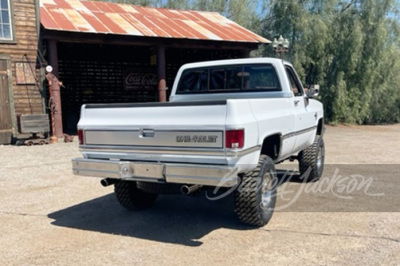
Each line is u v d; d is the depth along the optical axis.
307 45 20.80
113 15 13.81
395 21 22.17
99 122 4.09
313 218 4.30
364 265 3.09
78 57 16.58
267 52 22.05
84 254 3.43
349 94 21.17
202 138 3.47
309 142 6.00
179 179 3.50
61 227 4.16
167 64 18.36
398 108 24.27
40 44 11.51
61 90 16.33
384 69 22.25
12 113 11.15
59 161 8.16
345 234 3.78
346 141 12.96
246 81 5.19
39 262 3.27
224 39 13.54
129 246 3.60
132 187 4.57
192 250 3.47
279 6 21.28
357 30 20.25
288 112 4.73
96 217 4.50
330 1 21.02
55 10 12.89
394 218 4.25
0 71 10.96
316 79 21.28
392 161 8.30
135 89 18.02
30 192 5.66
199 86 5.54
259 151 3.81
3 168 7.40
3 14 10.94
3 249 3.57
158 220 4.37
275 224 4.12
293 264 3.14
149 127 3.74
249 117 3.61
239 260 3.24
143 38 12.72
